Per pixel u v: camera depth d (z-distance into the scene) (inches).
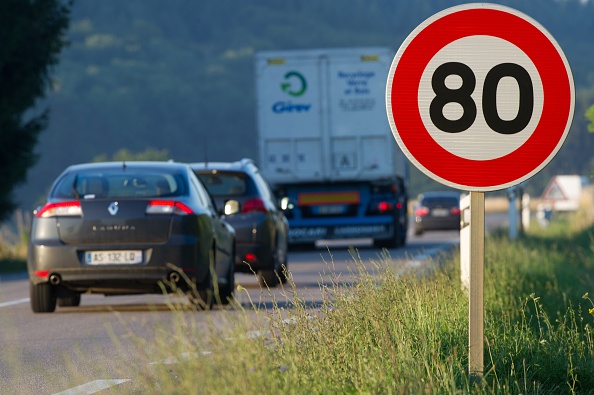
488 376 859.4
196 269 1600.6
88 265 1596.9
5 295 2134.6
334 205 3622.0
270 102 3607.3
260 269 2117.4
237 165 2183.8
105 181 1640.0
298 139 3599.9
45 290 1649.9
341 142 3590.1
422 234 5969.5
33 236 1624.0
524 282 1736.0
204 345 772.0
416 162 736.3
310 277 2327.8
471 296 747.4
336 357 829.8
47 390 971.9
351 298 999.6
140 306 1753.2
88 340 1327.5
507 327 1079.6
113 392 887.1
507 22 734.5
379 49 3587.6
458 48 735.7
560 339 980.6
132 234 1594.5
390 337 870.4
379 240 3786.9
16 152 4296.3
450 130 735.1
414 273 1398.9
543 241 3378.4
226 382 679.7
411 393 716.7
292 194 3634.4
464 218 1430.9
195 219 1611.7
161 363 754.2
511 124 733.9
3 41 4104.3
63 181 1651.1
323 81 3595.0
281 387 726.5
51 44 4325.8
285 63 3604.8
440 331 991.6
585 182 5551.2
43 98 4409.5
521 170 733.9
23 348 1269.7
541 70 733.3
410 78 737.6
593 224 3823.8
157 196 1619.1
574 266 2210.9
